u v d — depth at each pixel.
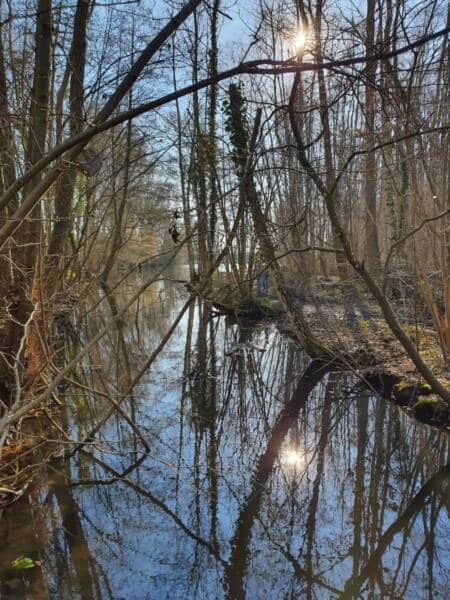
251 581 3.33
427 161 6.11
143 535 3.80
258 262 10.27
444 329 6.68
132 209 7.40
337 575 3.42
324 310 11.53
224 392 7.61
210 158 6.11
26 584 3.18
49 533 3.72
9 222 2.29
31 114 4.36
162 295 19.59
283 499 4.43
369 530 3.99
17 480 4.14
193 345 10.81
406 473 5.00
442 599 3.17
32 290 4.39
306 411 6.86
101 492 4.38
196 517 4.09
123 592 3.16
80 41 5.20
